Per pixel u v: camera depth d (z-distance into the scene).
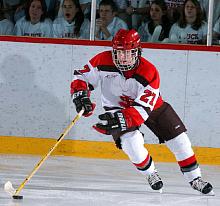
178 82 21.61
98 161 20.89
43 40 21.66
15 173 18.16
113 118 14.47
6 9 24.44
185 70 21.56
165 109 15.86
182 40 24.22
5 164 19.52
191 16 24.03
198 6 23.94
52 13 24.25
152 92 14.83
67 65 21.72
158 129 15.95
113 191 16.22
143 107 14.65
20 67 21.75
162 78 21.62
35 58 21.73
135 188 16.78
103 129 14.49
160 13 24.09
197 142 21.64
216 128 21.58
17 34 24.38
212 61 21.53
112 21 24.08
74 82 15.52
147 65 15.09
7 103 21.80
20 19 24.31
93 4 22.89
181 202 15.20
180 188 17.05
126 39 14.49
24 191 15.70
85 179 17.73
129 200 15.18
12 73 21.78
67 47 21.67
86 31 24.28
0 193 15.38
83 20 24.20
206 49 21.50
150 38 24.31
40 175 17.98
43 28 24.30
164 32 24.25
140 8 24.12
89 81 15.66
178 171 19.86
